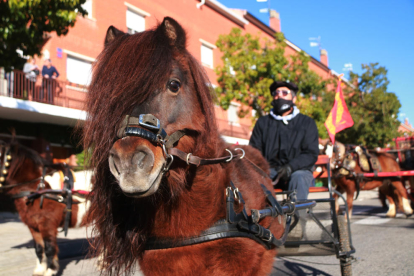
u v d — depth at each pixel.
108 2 14.61
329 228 3.01
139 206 1.81
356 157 7.66
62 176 4.66
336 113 3.92
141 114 1.49
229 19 21.27
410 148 8.88
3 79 10.60
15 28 6.57
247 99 15.89
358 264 4.62
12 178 4.46
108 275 1.88
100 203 1.70
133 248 1.81
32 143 12.71
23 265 5.06
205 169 1.78
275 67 15.69
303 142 3.46
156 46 1.60
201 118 1.77
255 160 2.83
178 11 17.80
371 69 22.58
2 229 7.99
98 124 1.48
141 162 1.44
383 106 21.92
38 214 4.38
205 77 1.85
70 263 5.05
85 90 1.73
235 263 1.81
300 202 2.81
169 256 1.80
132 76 1.49
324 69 30.20
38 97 11.48
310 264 4.67
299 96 16.30
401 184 8.52
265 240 2.04
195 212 1.78
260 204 2.23
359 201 13.95
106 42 1.92
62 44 13.05
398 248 5.42
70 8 7.12
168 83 1.61
